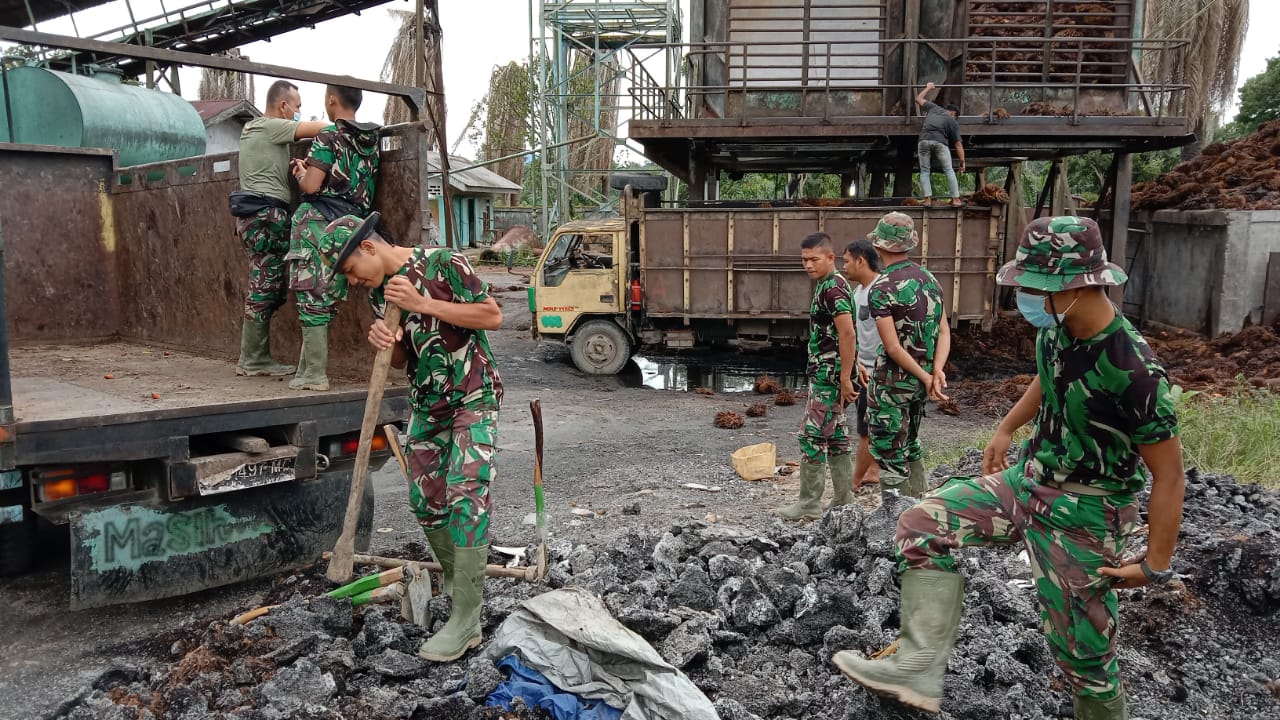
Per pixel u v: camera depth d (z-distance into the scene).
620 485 6.98
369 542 4.71
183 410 3.94
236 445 4.17
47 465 3.70
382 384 3.56
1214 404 8.55
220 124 19.27
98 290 7.21
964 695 3.21
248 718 3.06
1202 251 13.85
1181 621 3.96
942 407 10.38
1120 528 2.62
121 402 4.20
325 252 3.45
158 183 6.56
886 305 4.67
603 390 11.97
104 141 7.55
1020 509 2.77
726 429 9.50
